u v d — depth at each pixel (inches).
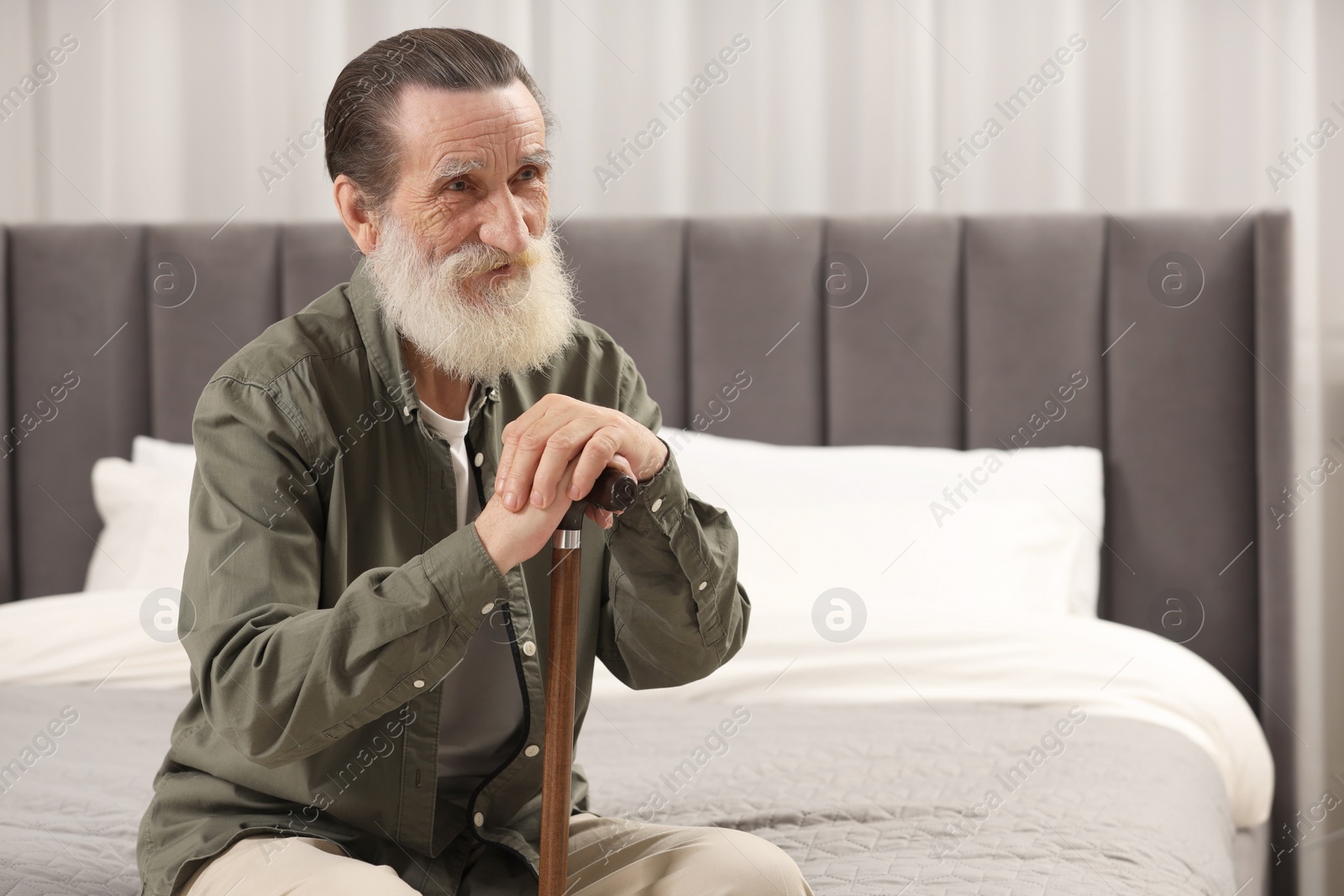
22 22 118.8
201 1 119.2
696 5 116.3
